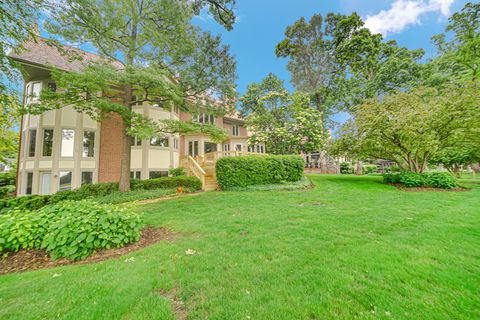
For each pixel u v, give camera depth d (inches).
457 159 529.0
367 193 335.0
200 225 185.3
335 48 730.8
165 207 264.2
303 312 71.1
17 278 98.7
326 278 91.4
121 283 92.7
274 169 439.5
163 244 142.4
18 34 232.8
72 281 95.0
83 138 448.5
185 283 92.2
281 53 780.6
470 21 599.2
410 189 372.8
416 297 76.3
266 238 146.1
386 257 109.3
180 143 660.7
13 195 527.2
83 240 128.2
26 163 424.8
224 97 396.2
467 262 101.1
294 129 644.7
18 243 126.2
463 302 72.5
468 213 194.2
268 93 697.6
